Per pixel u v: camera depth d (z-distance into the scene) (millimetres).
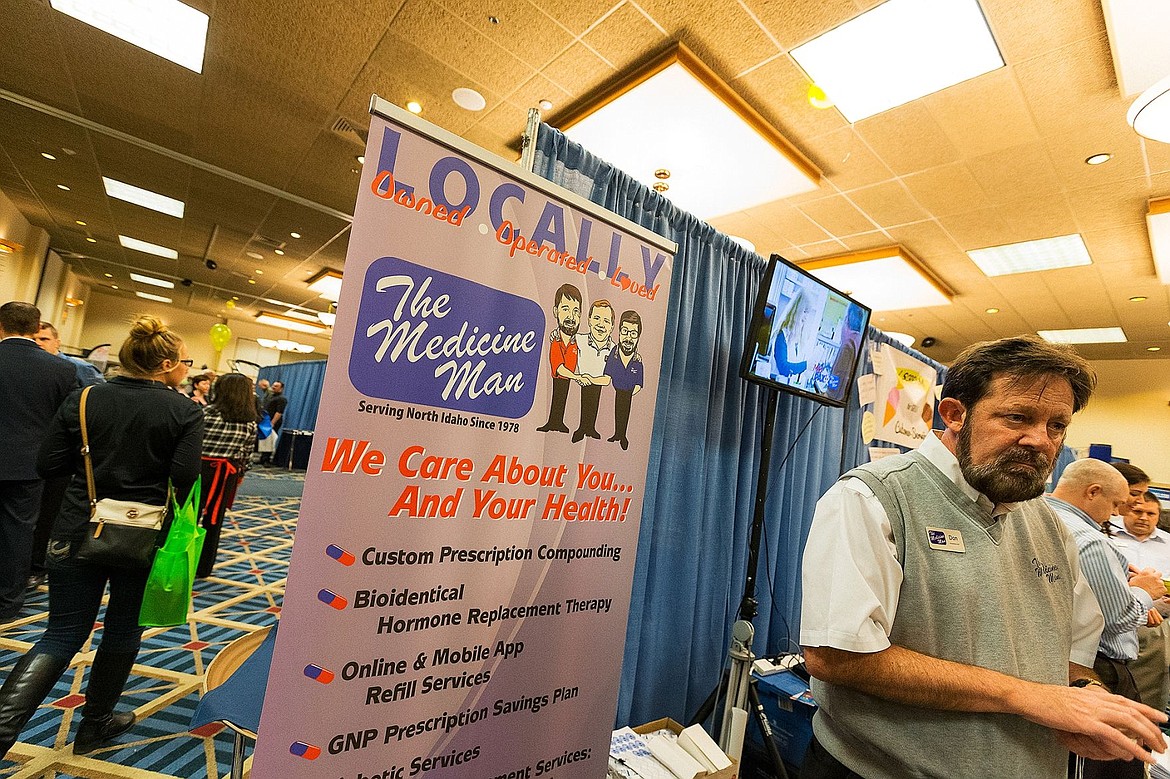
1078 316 5898
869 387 2639
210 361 14969
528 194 1034
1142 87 2350
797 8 2314
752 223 4414
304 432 9930
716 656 2057
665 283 1266
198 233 7141
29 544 2631
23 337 2531
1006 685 941
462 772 956
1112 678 1769
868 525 1041
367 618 851
